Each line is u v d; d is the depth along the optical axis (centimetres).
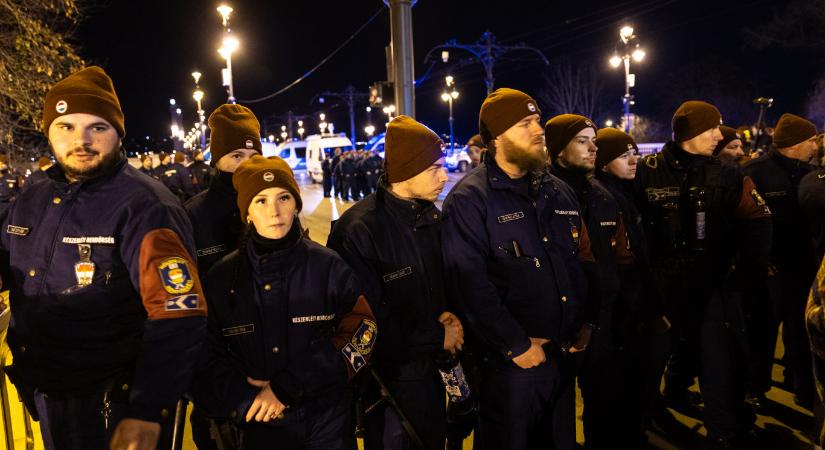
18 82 930
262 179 225
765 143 965
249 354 227
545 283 271
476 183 279
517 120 271
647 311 341
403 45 740
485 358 277
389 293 264
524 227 272
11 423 282
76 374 203
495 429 278
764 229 353
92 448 206
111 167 208
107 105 206
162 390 189
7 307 291
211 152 303
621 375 338
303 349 229
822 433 189
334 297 236
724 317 355
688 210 358
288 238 232
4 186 1084
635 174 374
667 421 406
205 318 202
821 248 394
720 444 356
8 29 927
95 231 201
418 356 263
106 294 202
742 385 356
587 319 299
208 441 295
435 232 278
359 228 266
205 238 294
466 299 270
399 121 269
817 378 181
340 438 237
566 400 287
